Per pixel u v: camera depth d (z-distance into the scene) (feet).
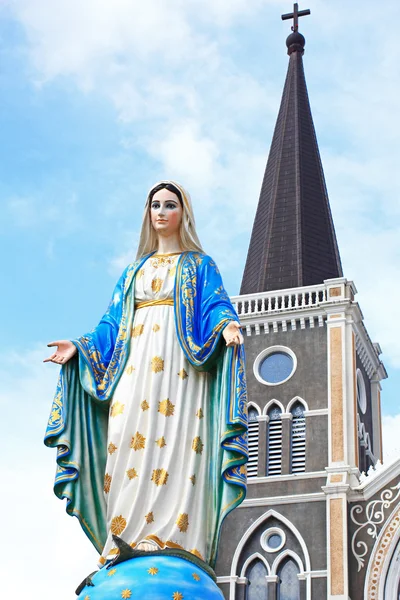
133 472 29.84
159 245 33.71
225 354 30.71
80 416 31.32
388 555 141.59
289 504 148.05
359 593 140.36
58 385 31.42
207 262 33.14
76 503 30.42
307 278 177.78
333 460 150.10
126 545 28.12
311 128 208.33
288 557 144.97
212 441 30.50
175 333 31.48
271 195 194.08
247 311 169.07
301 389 158.30
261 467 151.84
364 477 149.59
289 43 227.61
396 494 145.07
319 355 161.17
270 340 164.14
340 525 143.54
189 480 29.66
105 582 27.78
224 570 145.07
